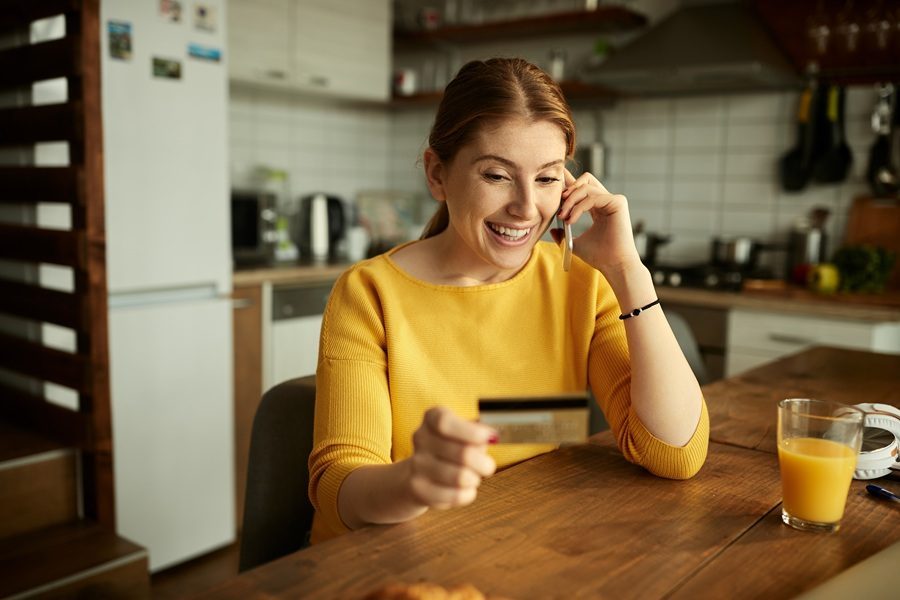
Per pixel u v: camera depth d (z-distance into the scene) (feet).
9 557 5.97
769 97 10.67
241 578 2.23
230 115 11.38
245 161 11.68
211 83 7.85
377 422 3.15
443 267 3.63
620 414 3.39
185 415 7.84
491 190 3.09
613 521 2.67
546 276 3.73
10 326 7.40
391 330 3.42
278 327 9.32
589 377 3.81
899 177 9.81
